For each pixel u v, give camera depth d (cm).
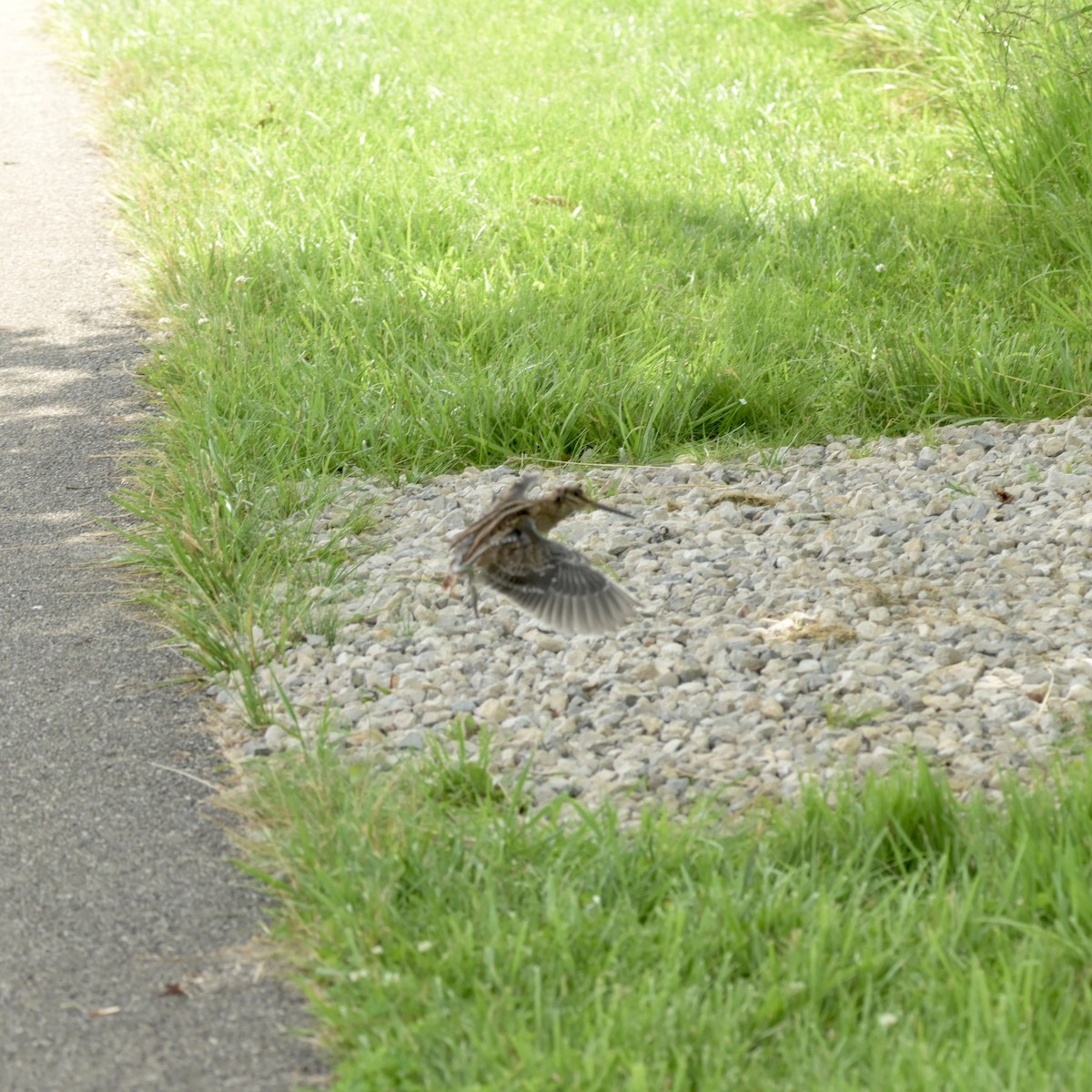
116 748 958
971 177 2034
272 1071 688
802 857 786
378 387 1430
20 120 2575
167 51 2900
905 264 1758
